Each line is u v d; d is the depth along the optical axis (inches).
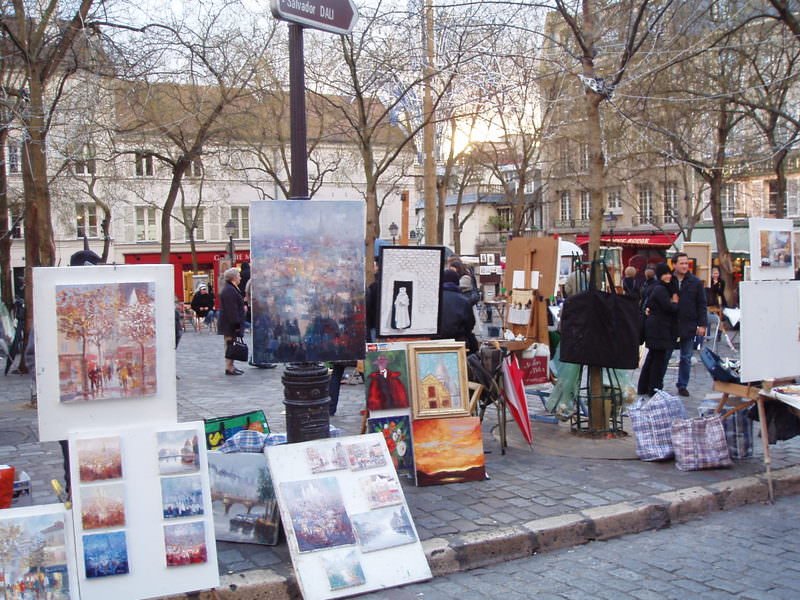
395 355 255.4
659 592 174.6
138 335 167.5
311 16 200.2
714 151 776.9
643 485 242.8
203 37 560.7
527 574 187.3
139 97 545.0
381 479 192.5
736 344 684.7
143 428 167.0
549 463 271.1
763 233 261.6
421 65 469.1
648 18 412.5
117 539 159.2
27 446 302.7
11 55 466.0
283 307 199.5
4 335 582.2
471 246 2220.7
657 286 394.9
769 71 693.9
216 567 165.5
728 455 262.7
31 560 153.0
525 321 342.3
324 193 1707.7
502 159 1480.1
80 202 1443.2
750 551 200.8
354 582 173.6
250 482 197.2
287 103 933.2
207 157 1112.2
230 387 461.4
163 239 746.2
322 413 203.5
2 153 588.1
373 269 527.5
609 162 926.4
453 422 253.1
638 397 397.1
